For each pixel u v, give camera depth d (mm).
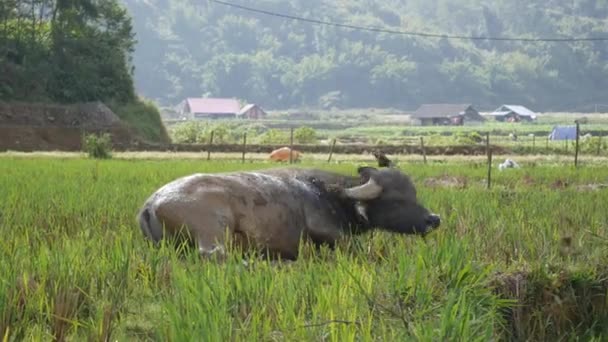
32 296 5977
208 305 5527
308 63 143750
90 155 33344
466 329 5648
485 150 41531
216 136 56562
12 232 8625
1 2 53875
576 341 7441
